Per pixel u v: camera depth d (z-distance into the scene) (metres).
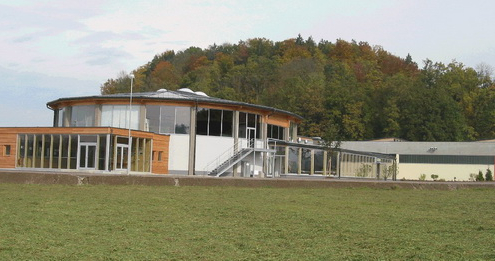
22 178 29.53
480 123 114.94
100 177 29.50
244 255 10.86
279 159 57.69
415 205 23.30
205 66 135.25
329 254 11.05
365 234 13.83
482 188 37.03
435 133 100.94
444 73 127.12
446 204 24.16
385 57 158.12
